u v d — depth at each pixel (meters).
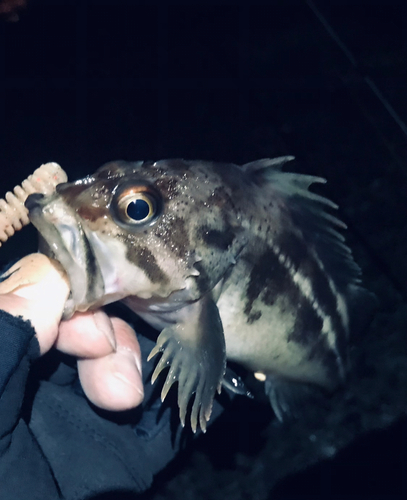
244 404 0.35
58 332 0.15
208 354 0.17
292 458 0.34
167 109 0.56
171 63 0.61
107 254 0.16
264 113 0.53
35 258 0.15
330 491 0.32
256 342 0.20
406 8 0.53
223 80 0.57
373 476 0.32
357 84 0.48
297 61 0.55
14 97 0.60
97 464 0.17
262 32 0.60
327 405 0.35
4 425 0.14
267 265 0.19
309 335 0.21
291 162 0.48
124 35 0.66
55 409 0.18
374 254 0.41
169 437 0.21
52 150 0.54
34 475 0.14
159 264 0.17
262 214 0.19
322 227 0.21
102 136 0.55
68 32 0.67
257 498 0.32
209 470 0.34
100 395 0.16
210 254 0.17
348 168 0.46
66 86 0.61
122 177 0.16
